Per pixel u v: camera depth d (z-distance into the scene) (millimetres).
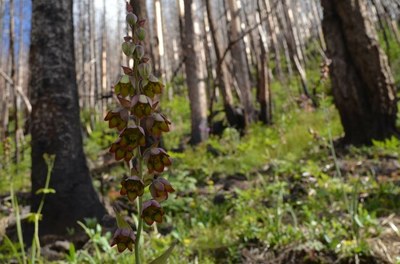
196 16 11859
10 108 21984
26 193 7414
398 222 3604
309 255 3188
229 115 11977
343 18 6992
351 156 6375
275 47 18672
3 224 4859
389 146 6234
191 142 11031
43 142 4527
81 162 4660
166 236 3889
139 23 1316
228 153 8469
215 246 3605
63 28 4723
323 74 4469
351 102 6902
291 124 9945
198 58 11508
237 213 4477
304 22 32719
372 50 6797
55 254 3648
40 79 4605
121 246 1345
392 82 6922
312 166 5574
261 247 3457
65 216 4398
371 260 3002
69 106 4648
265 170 6551
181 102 15602
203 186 6262
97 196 4672
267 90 11844
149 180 1385
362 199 4180
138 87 1320
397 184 4594
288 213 4227
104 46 24000
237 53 12586
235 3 13141
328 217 3881
